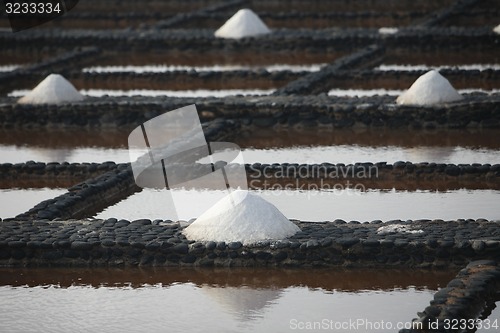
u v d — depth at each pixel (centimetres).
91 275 3131
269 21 8562
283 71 6169
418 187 4000
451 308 2669
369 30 7319
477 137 4772
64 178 4259
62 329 2720
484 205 3725
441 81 5019
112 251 3189
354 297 2903
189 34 7494
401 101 5019
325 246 3117
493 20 8225
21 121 5303
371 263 3111
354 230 3247
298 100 5112
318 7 9281
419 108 4934
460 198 3828
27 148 4869
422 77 5050
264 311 2811
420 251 3092
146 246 3169
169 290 2989
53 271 3180
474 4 8494
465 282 2841
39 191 4103
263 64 6912
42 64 6781
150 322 2750
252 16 7456
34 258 3212
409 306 2828
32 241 3212
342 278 3047
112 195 3947
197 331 2678
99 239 3225
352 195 3900
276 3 9300
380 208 3716
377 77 6019
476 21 8256
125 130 5162
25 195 4044
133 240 3203
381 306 2830
